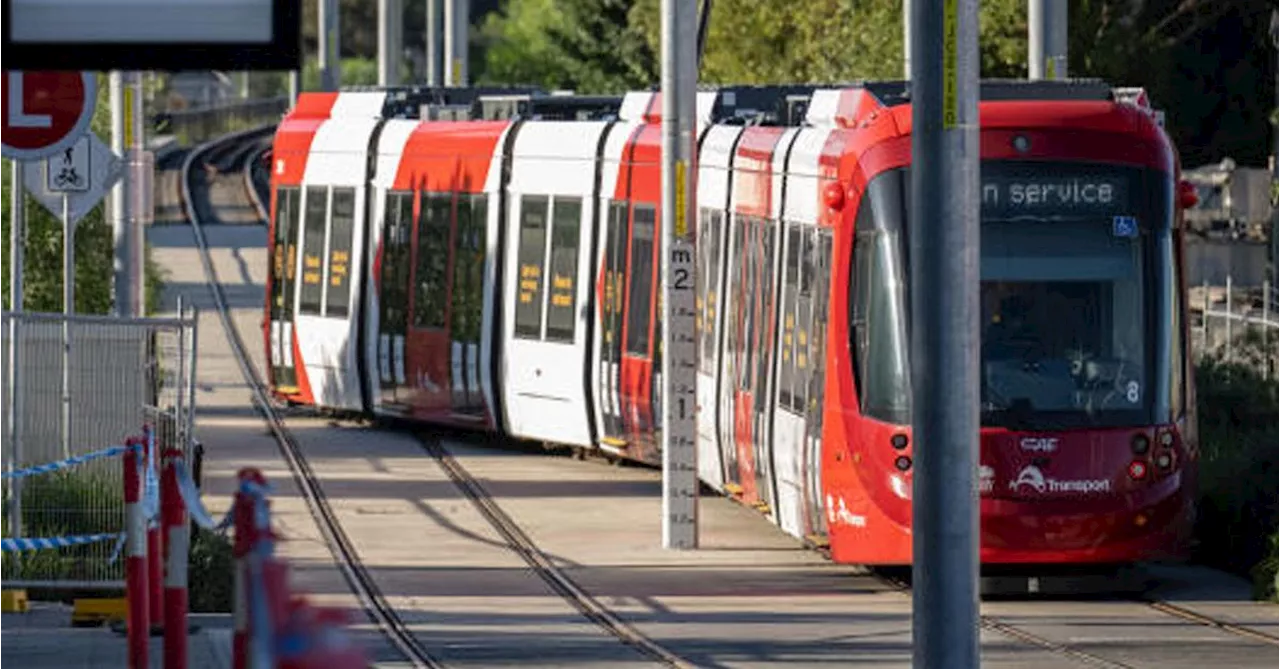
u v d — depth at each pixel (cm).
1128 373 4966
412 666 4094
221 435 7912
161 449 4619
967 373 3309
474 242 7612
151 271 10706
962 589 3322
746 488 5919
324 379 8262
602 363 7075
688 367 5694
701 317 6362
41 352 4722
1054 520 4881
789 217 5528
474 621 4659
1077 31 10162
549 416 7319
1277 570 4916
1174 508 4950
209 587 4662
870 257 5038
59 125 4706
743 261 5956
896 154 5047
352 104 8406
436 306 7756
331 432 8038
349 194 8169
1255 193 11231
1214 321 8875
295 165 8469
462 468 7169
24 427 4722
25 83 4703
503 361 7481
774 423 5559
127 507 3397
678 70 5747
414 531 5959
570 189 7250
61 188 5547
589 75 16862
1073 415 4922
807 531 5353
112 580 4641
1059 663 4159
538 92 8331
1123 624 4641
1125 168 5022
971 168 3288
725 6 11975
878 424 4981
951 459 3312
